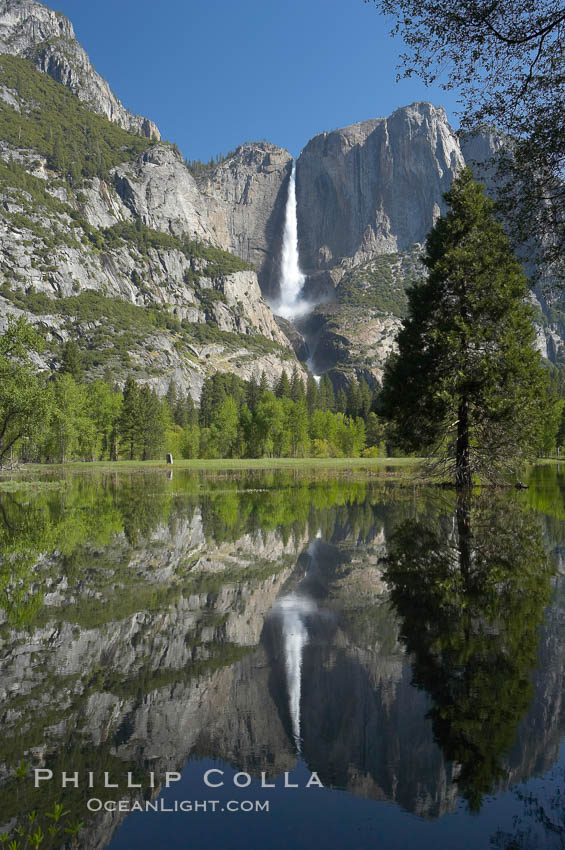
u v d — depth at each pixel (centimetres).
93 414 7619
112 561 863
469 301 2064
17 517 1488
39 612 584
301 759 301
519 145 1054
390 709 354
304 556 895
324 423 9694
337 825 246
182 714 354
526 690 382
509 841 232
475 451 2247
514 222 1129
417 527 1193
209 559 876
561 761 297
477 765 292
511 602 607
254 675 414
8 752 309
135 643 487
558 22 889
